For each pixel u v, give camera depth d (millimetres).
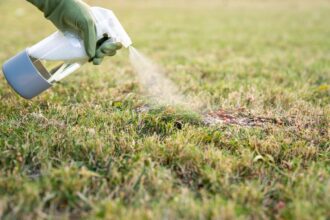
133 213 1977
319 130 3184
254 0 19875
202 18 12602
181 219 1968
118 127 3059
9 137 2801
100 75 4781
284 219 2035
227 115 3492
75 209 2078
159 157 2557
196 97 3828
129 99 3705
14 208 1997
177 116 3250
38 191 2121
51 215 1986
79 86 4281
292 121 3381
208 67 5473
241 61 6004
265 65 5719
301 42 8219
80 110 3379
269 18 12812
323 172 2436
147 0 18844
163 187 2225
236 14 13914
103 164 2496
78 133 2848
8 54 6375
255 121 3393
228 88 4281
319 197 2188
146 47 7289
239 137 2973
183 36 8844
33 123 3016
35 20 11391
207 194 2225
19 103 3586
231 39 8539
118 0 18234
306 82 4730
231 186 2254
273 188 2291
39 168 2477
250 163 2516
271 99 3943
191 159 2521
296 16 13367
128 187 2232
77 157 2559
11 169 2449
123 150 2672
